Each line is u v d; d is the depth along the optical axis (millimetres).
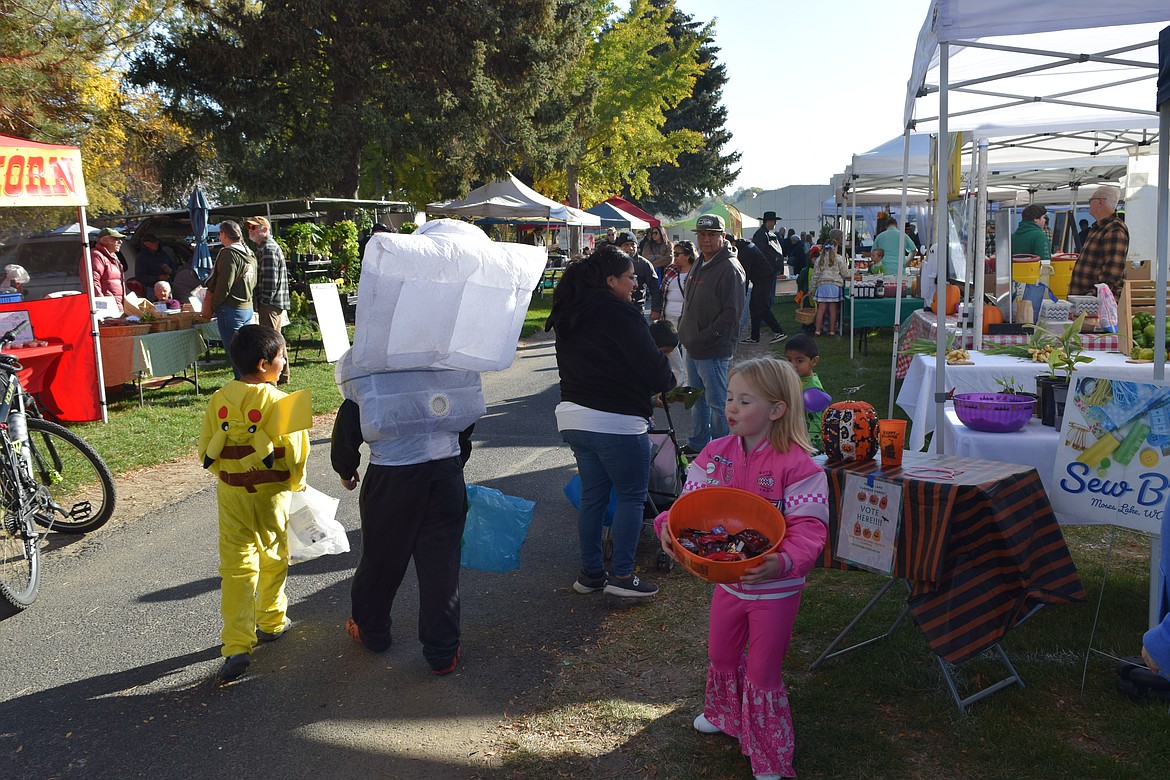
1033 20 3998
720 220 6320
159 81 20500
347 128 21219
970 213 6047
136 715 3428
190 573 4914
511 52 24156
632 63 36562
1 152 7137
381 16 21500
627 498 4250
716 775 2939
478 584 4691
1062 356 4211
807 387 5027
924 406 5523
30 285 10398
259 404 3658
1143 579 4352
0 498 4648
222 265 9000
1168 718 3111
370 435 3428
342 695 3555
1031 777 2842
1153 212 9219
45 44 13156
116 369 9102
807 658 3707
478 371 3631
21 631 4215
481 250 3379
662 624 4141
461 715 3385
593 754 3098
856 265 17344
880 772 2896
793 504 2729
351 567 4965
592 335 4094
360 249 15898
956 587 3080
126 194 33031
